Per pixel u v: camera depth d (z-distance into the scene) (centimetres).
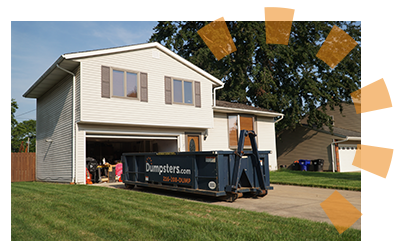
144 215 629
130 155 1174
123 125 1482
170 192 1044
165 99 1590
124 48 1442
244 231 504
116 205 741
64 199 849
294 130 2822
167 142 1814
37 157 1880
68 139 1427
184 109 1669
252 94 2966
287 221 570
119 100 1423
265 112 2178
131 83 1473
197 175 873
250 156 897
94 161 1495
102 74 1383
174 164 948
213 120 1880
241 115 2077
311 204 783
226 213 645
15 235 502
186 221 572
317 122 2597
